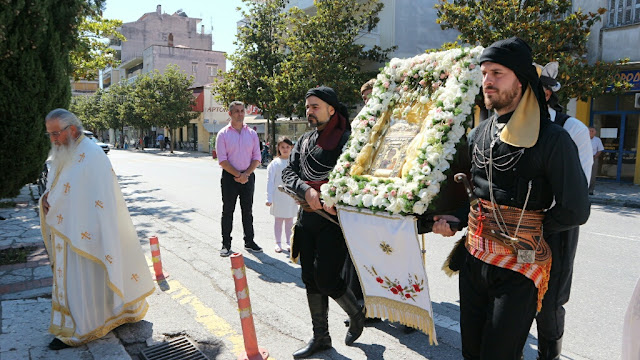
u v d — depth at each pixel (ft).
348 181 9.63
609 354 11.09
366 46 67.10
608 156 49.32
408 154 9.11
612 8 44.39
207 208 31.99
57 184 11.14
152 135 171.53
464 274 7.42
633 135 46.93
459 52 8.95
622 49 43.83
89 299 11.17
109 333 11.91
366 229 9.09
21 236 21.98
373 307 9.57
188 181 49.70
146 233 23.93
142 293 12.25
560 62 38.60
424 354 11.09
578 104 50.11
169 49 169.78
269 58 76.13
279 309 13.85
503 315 6.66
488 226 6.96
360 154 10.04
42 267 17.22
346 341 11.48
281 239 22.22
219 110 129.49
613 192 40.47
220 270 17.51
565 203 6.26
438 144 8.15
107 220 11.06
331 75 60.39
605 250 20.75
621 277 16.80
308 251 10.95
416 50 66.08
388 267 8.98
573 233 8.70
